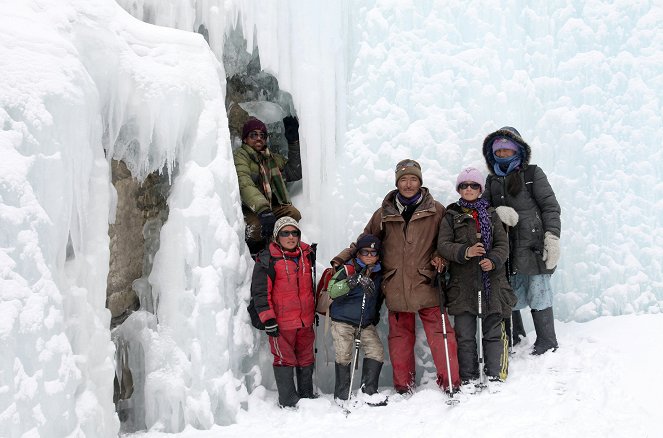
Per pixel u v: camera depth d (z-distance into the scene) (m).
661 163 4.83
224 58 5.16
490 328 4.15
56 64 3.07
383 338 4.71
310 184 4.86
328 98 4.79
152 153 3.94
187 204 4.02
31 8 3.19
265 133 4.86
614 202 4.80
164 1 4.44
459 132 4.74
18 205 2.81
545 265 4.30
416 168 4.33
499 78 4.78
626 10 4.89
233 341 4.11
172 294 3.96
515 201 4.39
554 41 4.91
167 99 3.81
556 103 4.86
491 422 3.45
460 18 4.80
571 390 3.74
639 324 4.48
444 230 4.23
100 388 3.36
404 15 4.80
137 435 3.78
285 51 4.76
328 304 4.36
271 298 4.18
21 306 2.76
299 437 3.62
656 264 4.77
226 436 3.69
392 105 4.77
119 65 3.62
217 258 4.05
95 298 3.41
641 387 3.61
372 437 3.52
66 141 3.08
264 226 4.39
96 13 3.51
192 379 3.87
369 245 4.21
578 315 4.77
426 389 4.26
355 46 4.85
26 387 2.74
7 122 2.84
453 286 4.22
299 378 4.34
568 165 4.83
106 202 3.50
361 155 4.75
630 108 4.85
